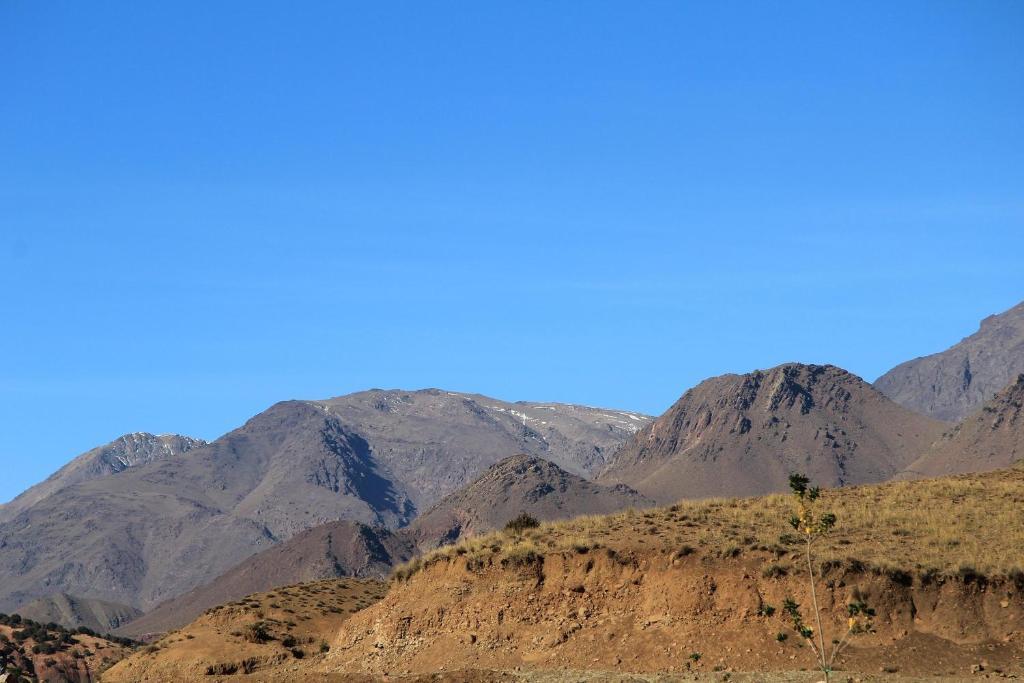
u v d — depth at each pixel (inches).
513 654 2201.0
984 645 1941.4
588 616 2208.4
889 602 2027.6
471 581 2359.7
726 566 2155.5
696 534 2290.8
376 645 2379.4
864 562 2081.7
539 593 2276.1
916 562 2074.3
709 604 2114.9
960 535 2208.4
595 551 2282.2
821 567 2081.7
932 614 2005.4
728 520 2390.5
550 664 2137.1
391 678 2143.2
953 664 1914.4
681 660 2041.1
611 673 2044.8
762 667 1979.6
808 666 1956.2
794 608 1712.6
